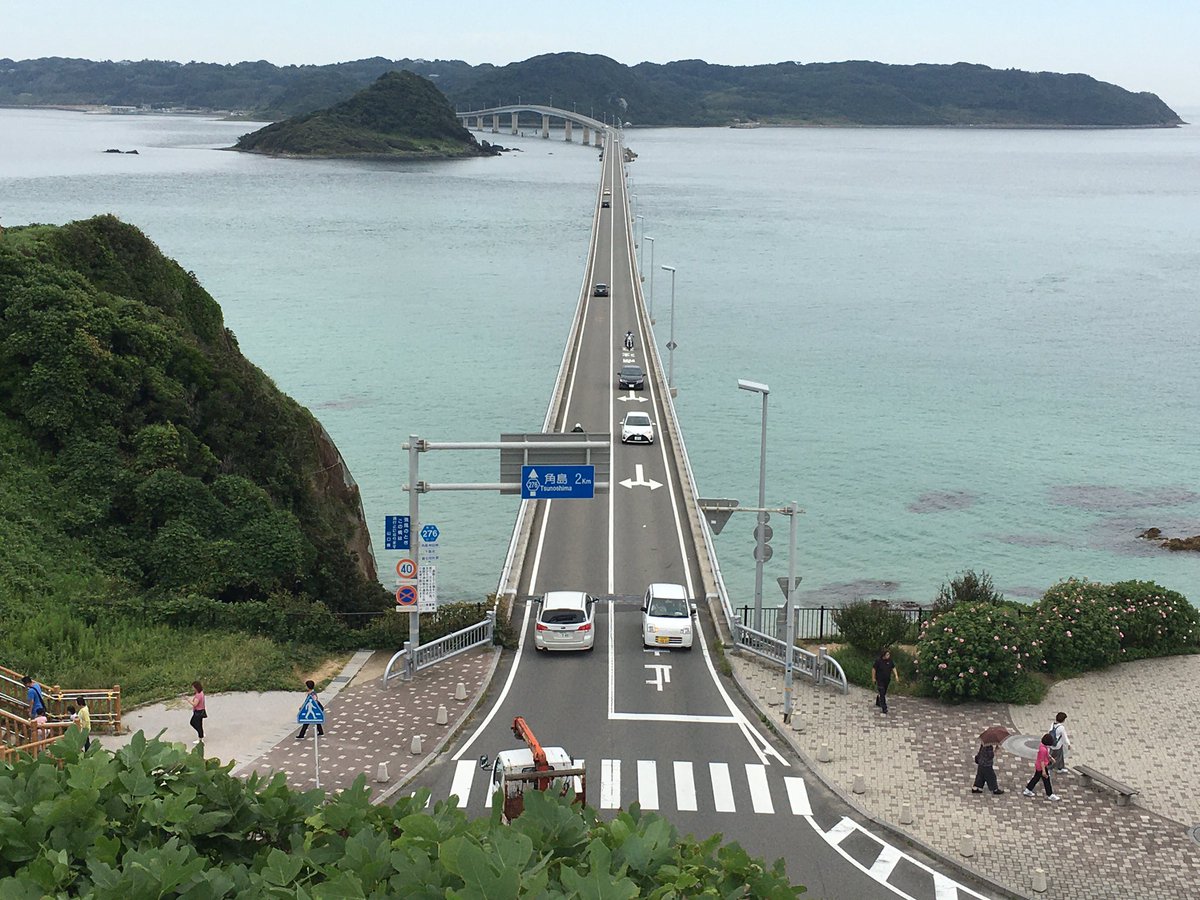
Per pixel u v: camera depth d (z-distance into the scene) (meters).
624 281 135.75
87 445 47.56
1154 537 67.50
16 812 12.65
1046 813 28.98
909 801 29.56
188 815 12.77
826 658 37.66
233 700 36.03
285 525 47.72
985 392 101.50
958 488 76.00
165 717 34.44
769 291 153.50
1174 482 77.56
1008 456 83.00
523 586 47.28
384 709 35.62
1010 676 36.00
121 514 46.81
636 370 83.69
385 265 168.75
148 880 11.14
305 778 30.56
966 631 36.38
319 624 41.56
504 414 91.50
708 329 128.12
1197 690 37.16
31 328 49.00
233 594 44.84
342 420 89.12
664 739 33.47
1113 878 25.92
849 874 26.08
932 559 64.19
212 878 11.62
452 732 33.72
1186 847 27.33
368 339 117.94
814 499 73.81
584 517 56.16
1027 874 26.00
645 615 41.72
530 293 147.88
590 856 11.68
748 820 28.56
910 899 25.08
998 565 63.25
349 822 13.13
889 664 35.19
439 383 100.88
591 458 38.12
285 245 187.38
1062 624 38.66
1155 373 109.19
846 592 59.62
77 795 12.54
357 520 59.94
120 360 50.09
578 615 40.69
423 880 11.28
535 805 13.01
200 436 51.62
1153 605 40.38
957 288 158.25
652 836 12.52
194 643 39.78
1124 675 38.53
